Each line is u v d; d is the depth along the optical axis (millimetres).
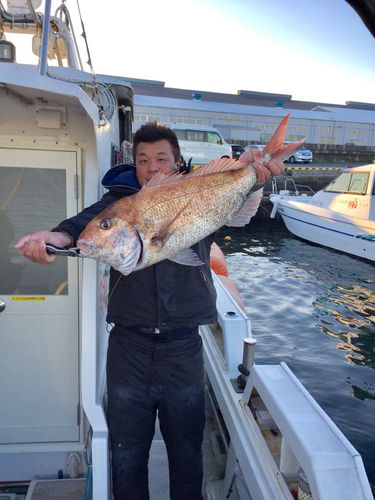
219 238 15805
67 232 1528
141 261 1519
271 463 1749
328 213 12844
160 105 31406
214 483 2363
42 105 2002
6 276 2250
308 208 13648
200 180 1691
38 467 2404
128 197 1540
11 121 2023
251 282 10180
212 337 3057
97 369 1954
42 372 2344
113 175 1872
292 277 10578
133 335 1816
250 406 2111
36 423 2381
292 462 1662
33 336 2311
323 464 1337
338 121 36281
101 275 2178
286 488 1605
